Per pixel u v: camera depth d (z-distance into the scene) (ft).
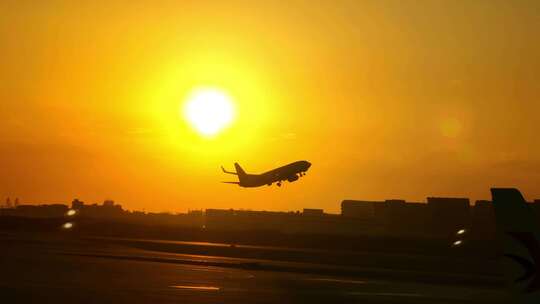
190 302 137.39
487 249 406.41
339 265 296.92
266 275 220.43
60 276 183.83
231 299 146.20
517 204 76.43
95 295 142.82
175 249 371.76
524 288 74.43
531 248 75.00
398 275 243.81
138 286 165.37
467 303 157.69
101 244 383.86
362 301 155.43
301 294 164.66
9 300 130.82
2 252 270.26
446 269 289.12
